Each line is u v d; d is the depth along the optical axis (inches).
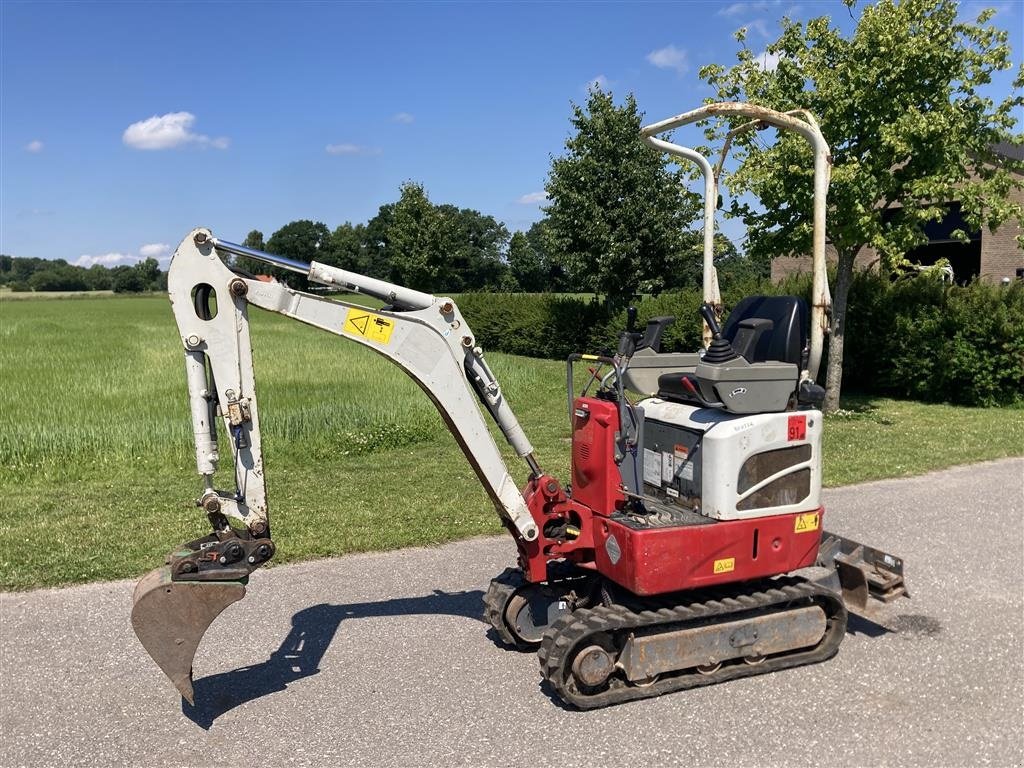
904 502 345.1
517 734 168.6
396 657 205.2
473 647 210.4
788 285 711.7
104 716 177.9
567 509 200.1
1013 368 575.8
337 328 179.3
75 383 669.3
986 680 191.2
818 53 530.0
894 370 631.2
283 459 422.3
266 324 1542.8
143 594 165.9
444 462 423.5
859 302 650.2
